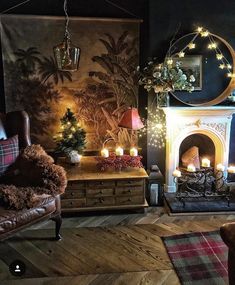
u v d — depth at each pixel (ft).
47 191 8.38
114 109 11.81
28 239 9.23
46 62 11.18
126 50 11.38
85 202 10.37
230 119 11.76
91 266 8.02
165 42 11.14
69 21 10.96
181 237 9.27
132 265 8.05
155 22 10.99
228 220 10.35
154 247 8.82
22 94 11.34
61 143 11.10
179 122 11.50
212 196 11.53
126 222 10.24
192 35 11.20
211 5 11.11
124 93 11.70
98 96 11.65
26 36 10.92
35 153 9.30
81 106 11.68
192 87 10.99
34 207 8.08
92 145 12.04
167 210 10.98
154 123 11.64
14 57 11.03
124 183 10.36
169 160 11.74
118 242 9.08
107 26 11.12
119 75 11.55
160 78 10.64
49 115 11.61
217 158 12.24
